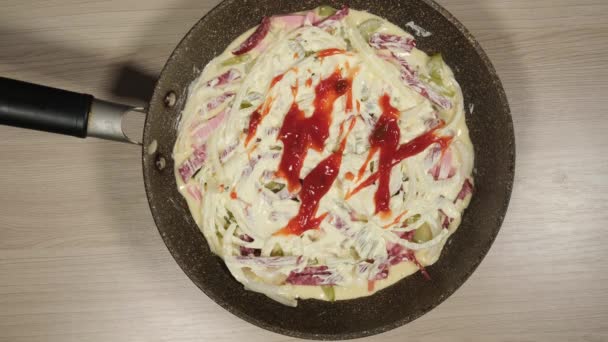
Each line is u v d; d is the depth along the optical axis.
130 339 0.56
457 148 0.52
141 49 0.56
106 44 0.56
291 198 0.51
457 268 0.51
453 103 0.52
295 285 0.52
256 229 0.51
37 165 0.56
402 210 0.51
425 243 0.52
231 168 0.51
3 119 0.44
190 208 0.52
